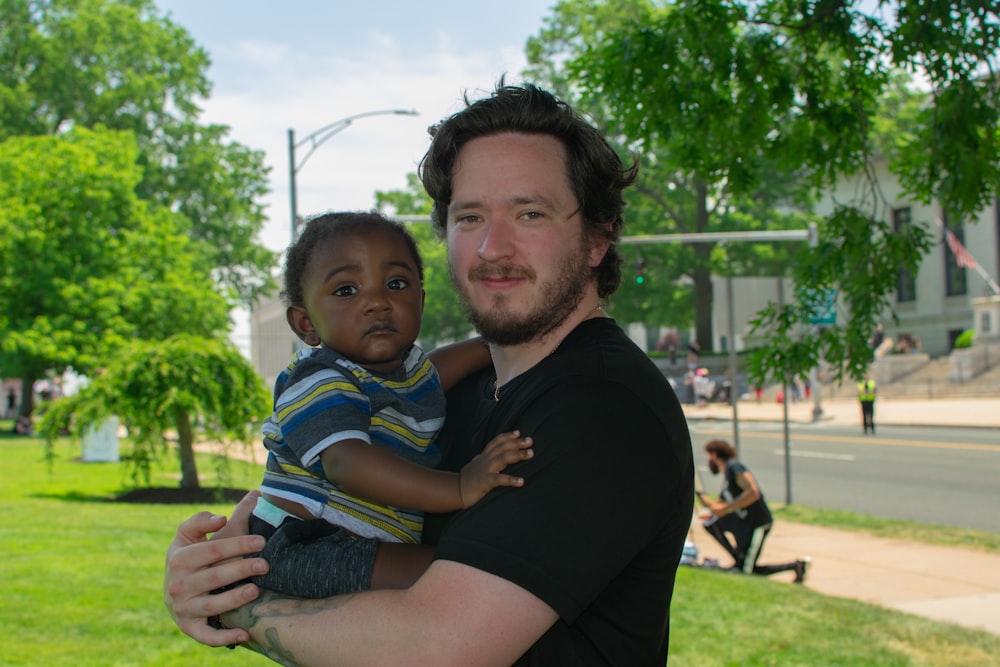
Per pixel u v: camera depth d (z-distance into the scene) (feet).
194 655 17.58
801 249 18.52
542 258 6.44
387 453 6.47
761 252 136.36
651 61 17.75
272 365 198.39
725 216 140.36
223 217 148.56
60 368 107.45
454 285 6.84
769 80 18.17
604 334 6.43
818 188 19.57
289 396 6.85
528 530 5.41
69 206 100.27
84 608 20.63
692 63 18.21
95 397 45.70
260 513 6.92
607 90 18.40
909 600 25.94
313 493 6.76
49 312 98.94
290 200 65.41
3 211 95.30
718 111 18.13
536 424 5.82
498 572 5.34
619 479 5.53
